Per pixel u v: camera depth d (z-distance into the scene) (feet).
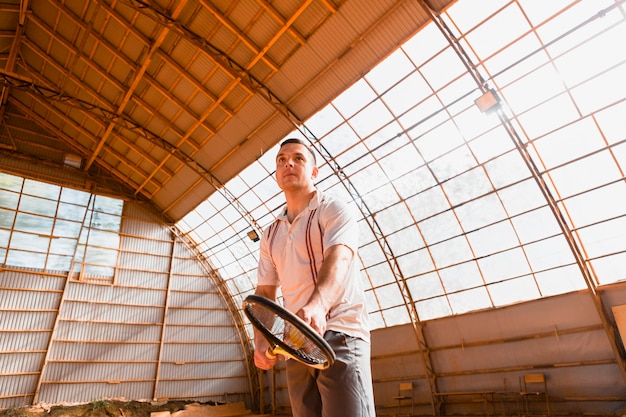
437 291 82.84
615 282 64.13
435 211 78.23
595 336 66.33
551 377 70.03
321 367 5.88
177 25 73.15
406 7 60.13
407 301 86.79
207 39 75.72
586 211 64.08
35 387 90.58
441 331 83.56
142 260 112.27
